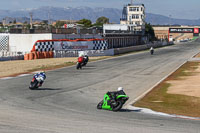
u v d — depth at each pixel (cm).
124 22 14012
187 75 2866
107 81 2564
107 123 1112
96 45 5834
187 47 10050
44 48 5184
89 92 2009
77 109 1402
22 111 1301
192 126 1102
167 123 1141
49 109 1376
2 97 1692
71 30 6228
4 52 5538
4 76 2808
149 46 9225
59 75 2939
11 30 6106
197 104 1591
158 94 1912
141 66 3900
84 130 1002
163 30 15900
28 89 2044
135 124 1108
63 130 998
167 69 3547
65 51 5331
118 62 4475
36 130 991
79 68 3603
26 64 3966
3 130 982
